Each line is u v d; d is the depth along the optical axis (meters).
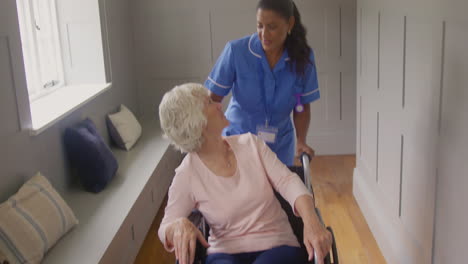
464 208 1.92
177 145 1.96
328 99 4.88
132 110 4.70
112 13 4.15
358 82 3.81
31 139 2.67
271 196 2.00
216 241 1.99
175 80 4.86
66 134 3.05
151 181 3.45
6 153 2.42
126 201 2.99
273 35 2.33
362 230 3.48
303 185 1.99
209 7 4.70
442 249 2.17
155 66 4.83
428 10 2.25
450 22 2.00
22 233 2.23
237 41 2.62
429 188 2.30
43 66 3.64
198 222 1.98
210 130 1.96
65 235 2.58
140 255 3.34
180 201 1.97
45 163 2.84
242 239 1.96
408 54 2.55
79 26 3.82
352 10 4.69
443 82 2.10
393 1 2.80
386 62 2.98
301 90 2.67
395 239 2.88
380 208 3.23
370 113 3.45
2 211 2.23
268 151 2.04
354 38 4.74
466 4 1.84
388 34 2.92
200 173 1.98
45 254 2.39
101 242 2.50
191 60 4.81
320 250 1.77
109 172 3.16
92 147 3.04
